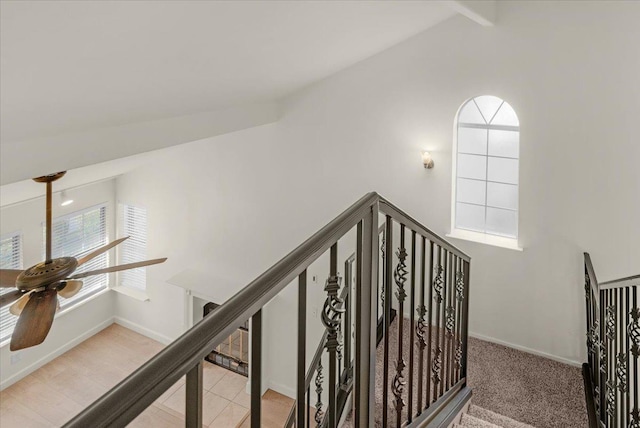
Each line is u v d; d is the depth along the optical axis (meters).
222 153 6.78
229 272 7.15
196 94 4.31
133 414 0.64
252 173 6.55
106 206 8.02
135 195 7.86
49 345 7.43
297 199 6.23
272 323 6.80
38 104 3.10
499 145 5.08
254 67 4.21
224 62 3.76
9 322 6.93
